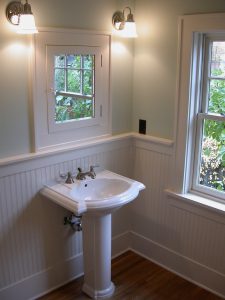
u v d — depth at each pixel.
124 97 2.95
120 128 2.98
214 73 2.54
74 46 2.48
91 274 2.64
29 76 2.31
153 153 2.93
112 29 2.70
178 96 2.63
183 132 2.66
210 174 2.71
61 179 2.61
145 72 2.86
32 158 2.40
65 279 2.85
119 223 3.18
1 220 2.37
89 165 2.79
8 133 2.29
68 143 2.63
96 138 2.81
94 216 2.44
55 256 2.74
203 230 2.70
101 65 2.70
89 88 2.67
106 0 2.60
